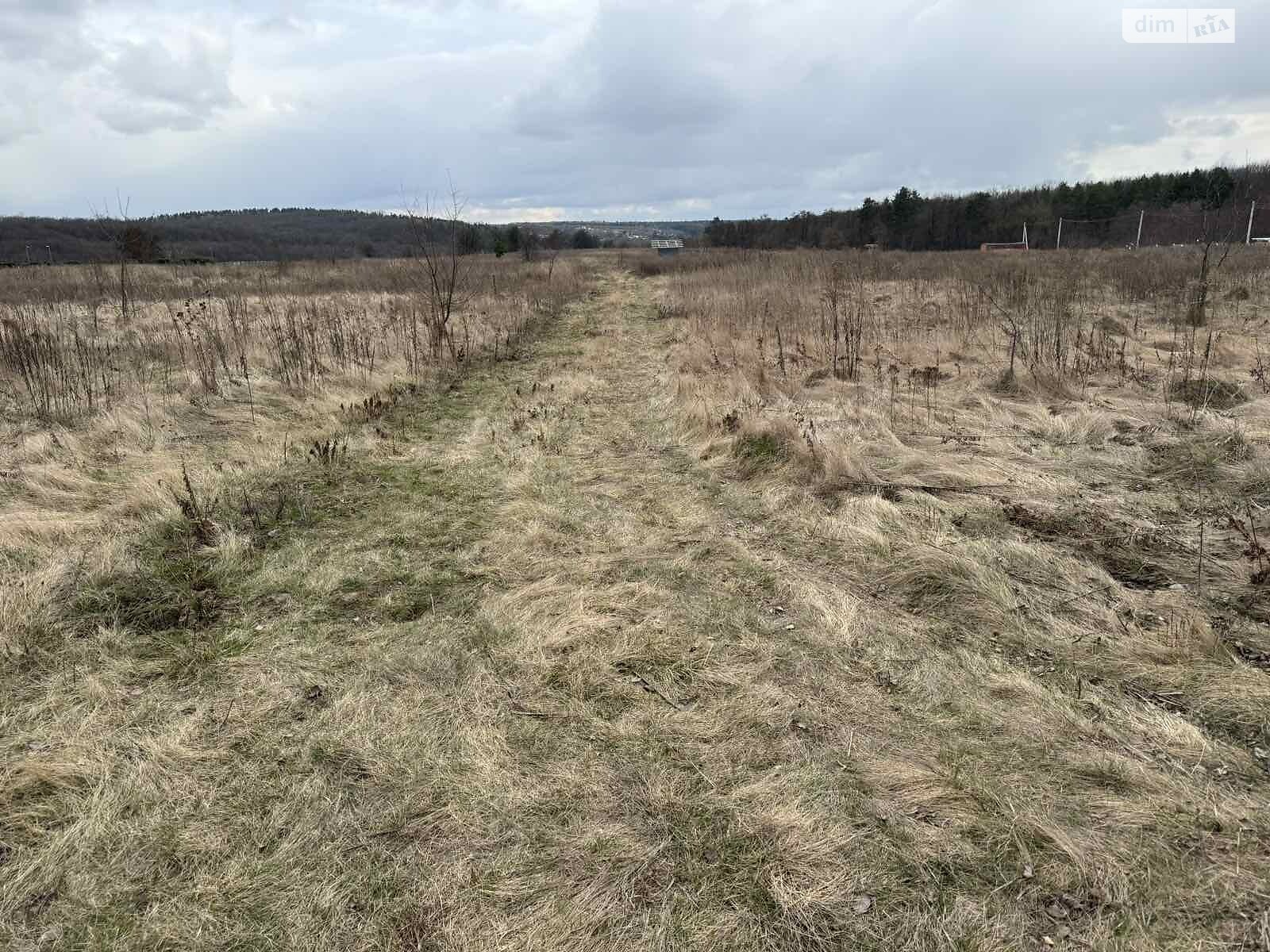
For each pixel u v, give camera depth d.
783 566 4.05
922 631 3.37
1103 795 2.32
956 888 2.04
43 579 3.59
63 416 6.56
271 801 2.40
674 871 2.13
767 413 6.67
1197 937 1.85
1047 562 3.79
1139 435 5.94
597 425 7.16
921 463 5.44
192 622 3.47
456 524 4.71
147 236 31.12
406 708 2.88
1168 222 34.44
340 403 7.56
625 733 2.72
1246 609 3.31
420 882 2.10
